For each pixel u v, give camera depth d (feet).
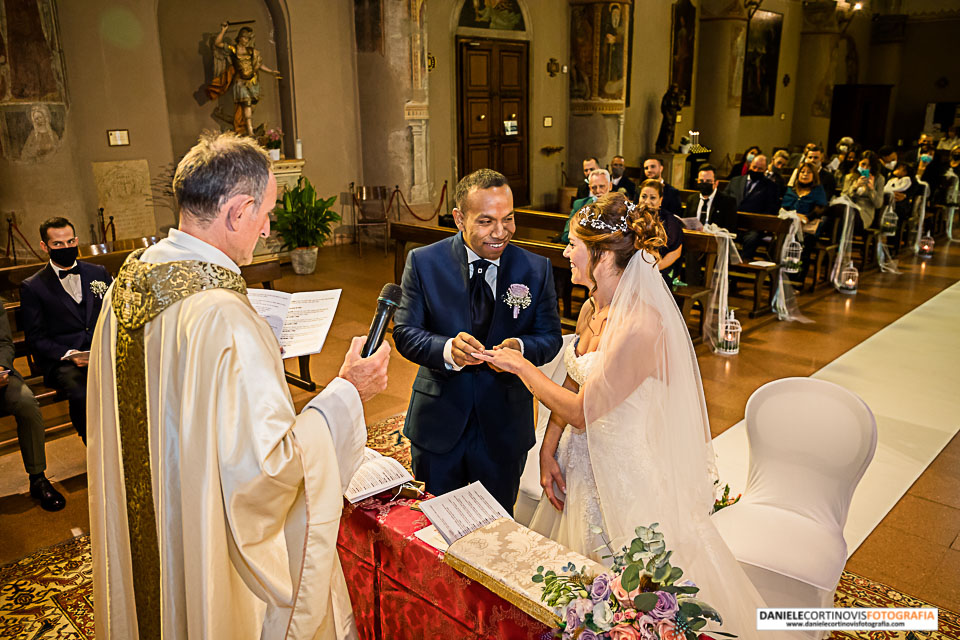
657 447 6.73
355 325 21.42
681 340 6.94
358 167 34.53
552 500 7.93
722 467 13.15
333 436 5.33
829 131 66.95
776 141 62.44
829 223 27.55
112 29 25.67
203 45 28.81
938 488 12.56
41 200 23.25
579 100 43.91
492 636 5.76
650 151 49.78
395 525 6.42
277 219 27.53
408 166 33.60
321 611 5.33
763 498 8.79
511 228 7.57
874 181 29.84
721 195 25.09
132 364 5.03
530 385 7.02
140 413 5.05
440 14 36.17
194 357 4.74
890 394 16.88
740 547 7.81
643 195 18.81
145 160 27.25
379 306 5.91
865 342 20.86
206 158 4.88
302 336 7.91
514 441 8.08
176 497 4.93
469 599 5.86
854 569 10.19
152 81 26.99
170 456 4.92
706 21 51.70
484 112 39.52
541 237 29.12
